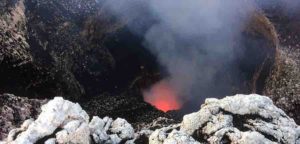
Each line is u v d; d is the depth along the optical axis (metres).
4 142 6.04
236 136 5.98
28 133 5.81
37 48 13.33
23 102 10.59
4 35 12.04
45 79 13.13
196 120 6.52
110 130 6.76
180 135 6.02
